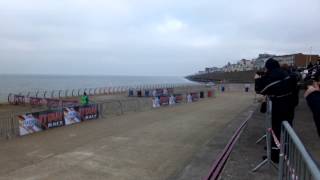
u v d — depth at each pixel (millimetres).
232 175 7820
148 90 57375
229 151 11047
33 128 19109
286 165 5398
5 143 15930
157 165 11562
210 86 83375
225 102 44156
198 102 44469
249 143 11367
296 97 8211
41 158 12828
